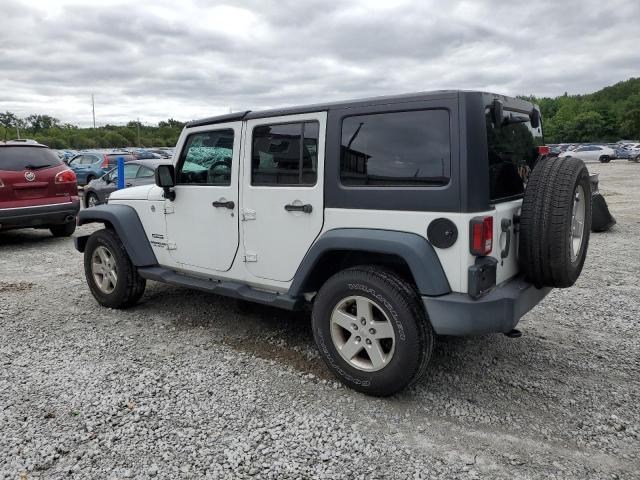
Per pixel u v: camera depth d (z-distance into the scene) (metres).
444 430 3.10
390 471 2.72
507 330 3.13
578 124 93.12
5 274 7.03
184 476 2.68
